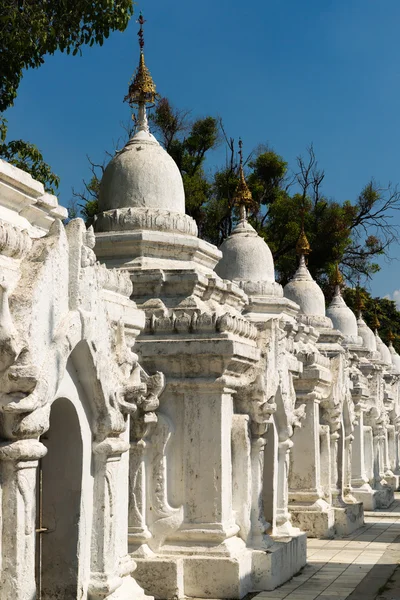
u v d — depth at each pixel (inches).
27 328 319.3
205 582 518.9
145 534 518.9
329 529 842.2
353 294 1788.9
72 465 378.6
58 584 375.9
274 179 1587.1
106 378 383.9
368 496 1151.6
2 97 736.3
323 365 856.9
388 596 565.0
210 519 528.7
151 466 528.7
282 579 600.1
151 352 533.6
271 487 644.7
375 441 1291.8
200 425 534.3
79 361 372.5
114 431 391.2
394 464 1667.1
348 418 984.3
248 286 762.2
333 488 908.6
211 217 1477.6
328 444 879.1
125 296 463.8
